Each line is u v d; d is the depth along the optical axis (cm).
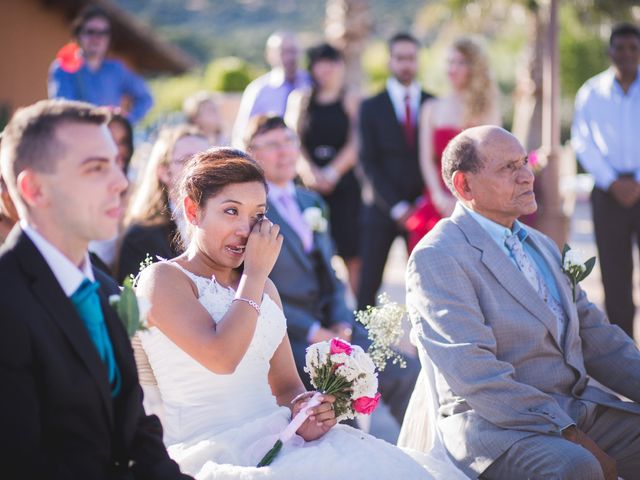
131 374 251
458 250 352
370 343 471
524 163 362
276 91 905
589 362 377
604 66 2380
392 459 295
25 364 230
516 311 349
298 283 480
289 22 9731
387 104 742
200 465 294
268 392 321
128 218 455
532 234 381
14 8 1349
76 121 237
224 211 316
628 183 663
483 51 714
